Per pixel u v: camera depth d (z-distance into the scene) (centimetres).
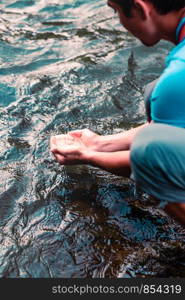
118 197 213
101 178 225
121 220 200
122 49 348
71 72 315
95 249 185
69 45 354
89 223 198
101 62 330
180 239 190
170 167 161
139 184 173
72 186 219
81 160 204
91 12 410
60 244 188
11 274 175
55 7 418
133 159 164
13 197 212
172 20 165
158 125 164
